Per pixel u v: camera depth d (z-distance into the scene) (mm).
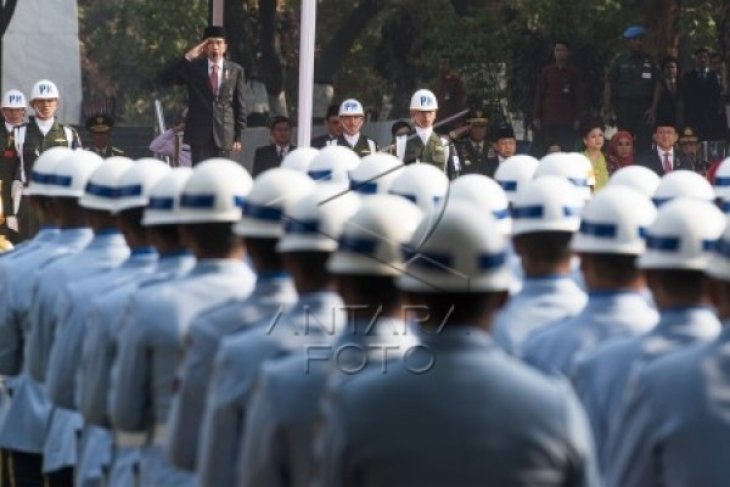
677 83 68125
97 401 22406
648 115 67500
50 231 27875
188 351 19469
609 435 16859
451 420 13570
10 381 27484
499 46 77688
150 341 20875
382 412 13656
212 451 18094
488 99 77562
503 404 13586
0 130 60156
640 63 67562
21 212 57750
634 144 67688
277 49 83125
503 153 60188
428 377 13734
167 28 105938
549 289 21328
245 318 19266
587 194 30953
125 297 22422
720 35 71938
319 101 91500
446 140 54281
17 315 27266
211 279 21016
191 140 60906
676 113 67812
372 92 99688
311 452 16328
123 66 130875
